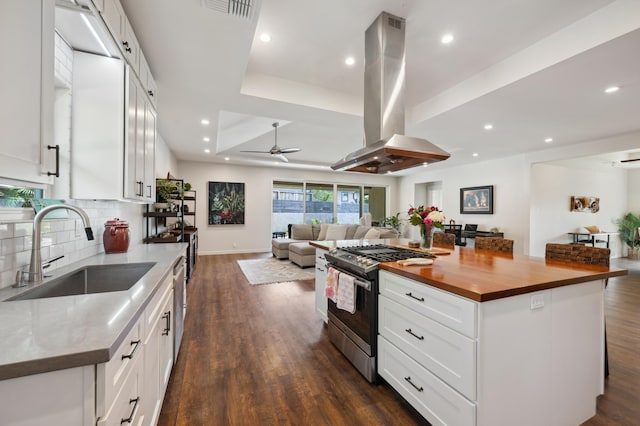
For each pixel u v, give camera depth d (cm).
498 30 226
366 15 213
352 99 355
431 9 204
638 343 251
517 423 135
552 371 146
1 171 85
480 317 123
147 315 125
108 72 186
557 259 208
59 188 177
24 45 95
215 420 162
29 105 97
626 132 430
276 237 827
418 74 298
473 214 702
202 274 512
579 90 279
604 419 162
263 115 363
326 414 167
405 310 167
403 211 966
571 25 218
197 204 730
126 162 189
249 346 249
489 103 313
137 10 182
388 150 208
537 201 598
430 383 148
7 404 68
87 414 74
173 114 369
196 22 194
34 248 137
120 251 234
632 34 188
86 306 105
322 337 268
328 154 684
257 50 261
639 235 721
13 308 101
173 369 212
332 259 252
